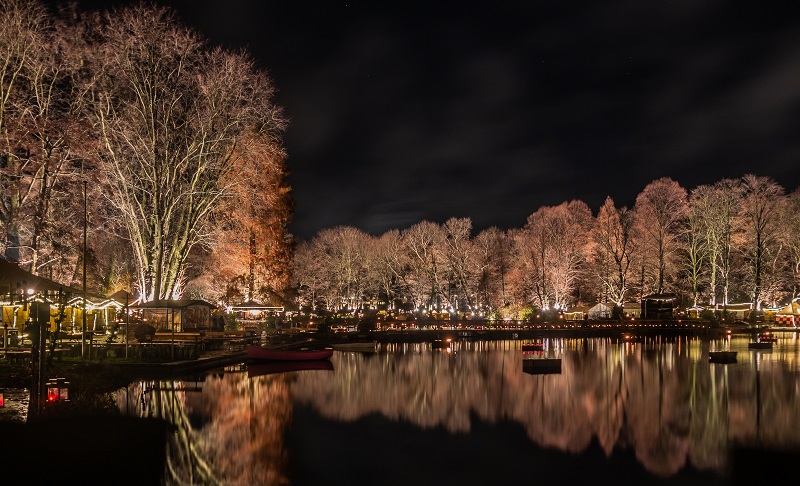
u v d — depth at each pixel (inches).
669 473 859.4
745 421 1182.9
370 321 3437.5
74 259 2110.0
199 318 2180.1
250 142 2282.2
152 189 2133.4
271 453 899.4
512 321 3575.3
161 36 2017.7
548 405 1355.8
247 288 2755.9
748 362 2114.9
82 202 1988.2
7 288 1429.6
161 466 776.3
